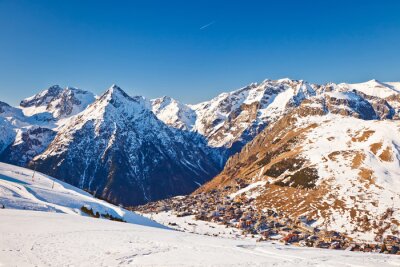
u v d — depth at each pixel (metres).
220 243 77.81
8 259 49.91
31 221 88.38
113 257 54.78
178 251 62.53
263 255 65.50
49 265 48.28
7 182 188.38
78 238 69.38
